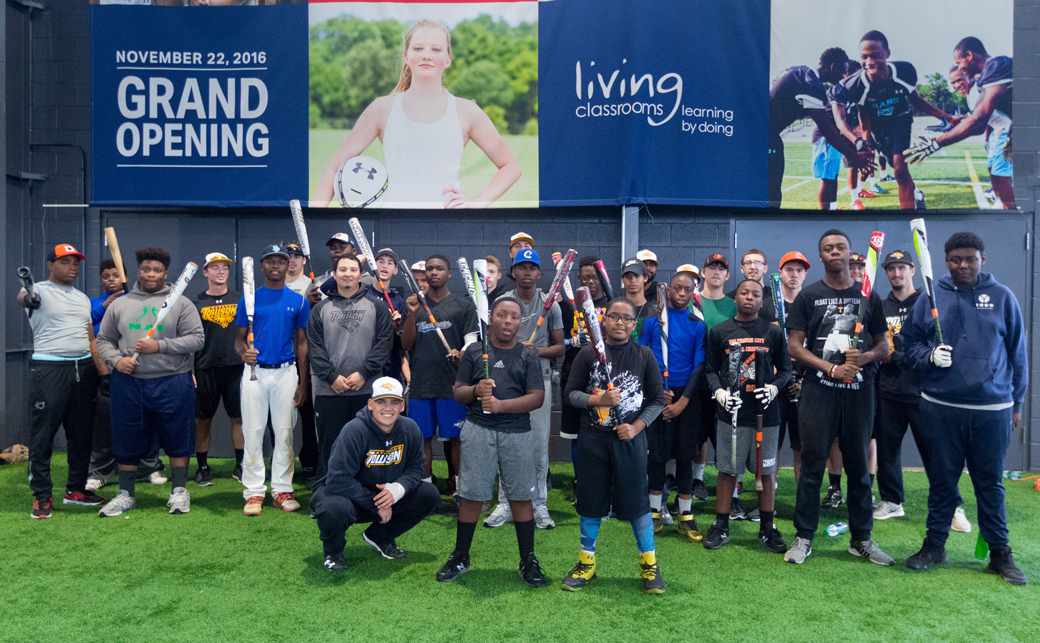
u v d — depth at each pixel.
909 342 3.63
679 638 2.72
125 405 4.23
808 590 3.19
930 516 3.53
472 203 5.82
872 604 3.04
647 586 3.15
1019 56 5.64
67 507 4.41
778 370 3.80
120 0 5.80
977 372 3.33
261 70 5.84
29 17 6.04
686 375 4.11
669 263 5.91
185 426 4.34
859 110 5.64
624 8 5.62
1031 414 5.69
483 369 3.27
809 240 5.84
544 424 4.16
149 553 3.62
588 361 3.24
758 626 2.82
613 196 5.68
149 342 4.12
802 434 3.60
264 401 4.38
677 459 4.03
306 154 5.85
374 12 5.78
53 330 4.24
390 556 3.55
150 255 4.31
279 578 3.29
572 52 5.70
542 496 4.16
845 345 3.44
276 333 4.39
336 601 3.04
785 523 4.26
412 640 2.69
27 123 6.05
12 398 5.94
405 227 6.00
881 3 5.61
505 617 2.89
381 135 5.83
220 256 5.13
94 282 6.07
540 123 5.75
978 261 3.39
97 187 5.85
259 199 5.86
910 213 5.76
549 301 4.11
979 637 2.73
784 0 5.62
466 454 3.27
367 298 4.30
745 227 5.88
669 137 5.62
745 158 5.67
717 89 5.63
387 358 4.29
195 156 5.85
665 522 4.21
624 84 5.62
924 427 3.53
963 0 5.57
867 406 3.52
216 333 5.05
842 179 5.66
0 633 2.73
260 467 4.39
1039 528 4.11
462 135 5.80
